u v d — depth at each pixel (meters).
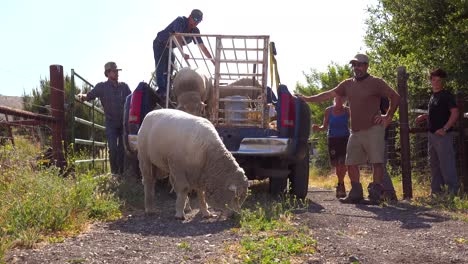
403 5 12.49
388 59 14.51
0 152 6.69
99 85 10.27
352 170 8.31
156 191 8.94
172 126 6.38
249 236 5.21
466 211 7.09
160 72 9.65
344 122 9.44
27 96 16.03
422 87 11.94
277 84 9.61
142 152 6.83
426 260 4.37
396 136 12.03
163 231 5.68
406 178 8.90
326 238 5.15
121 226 5.97
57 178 6.74
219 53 8.65
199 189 6.50
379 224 6.05
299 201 8.30
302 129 8.33
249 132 8.51
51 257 4.49
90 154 11.63
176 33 8.99
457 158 10.19
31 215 5.54
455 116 8.19
